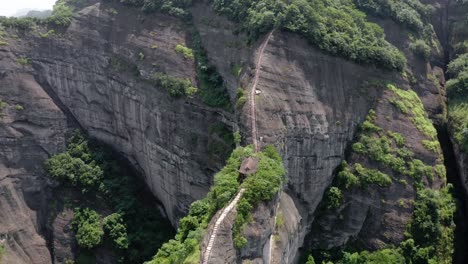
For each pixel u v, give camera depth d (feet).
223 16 220.43
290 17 195.31
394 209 189.47
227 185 149.79
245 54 201.26
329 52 198.70
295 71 191.42
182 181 213.66
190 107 209.15
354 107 201.77
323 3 216.13
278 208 162.61
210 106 203.10
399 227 186.60
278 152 175.83
